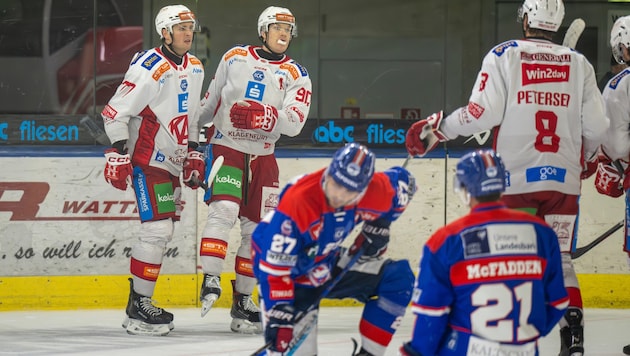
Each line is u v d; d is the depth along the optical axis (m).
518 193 14.66
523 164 14.63
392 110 23.73
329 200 11.26
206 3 23.16
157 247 18.27
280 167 22.23
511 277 10.16
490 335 10.12
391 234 22.16
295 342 11.89
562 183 14.69
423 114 23.73
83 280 21.66
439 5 23.56
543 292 10.35
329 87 23.69
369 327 12.23
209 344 17.31
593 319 20.55
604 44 23.47
